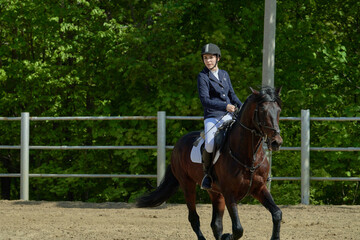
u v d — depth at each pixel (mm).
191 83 15688
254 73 15508
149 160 15438
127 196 17625
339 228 9719
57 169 16766
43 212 11555
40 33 17625
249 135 6555
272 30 12648
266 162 6742
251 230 9508
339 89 17500
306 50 16578
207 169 7215
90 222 10359
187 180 8078
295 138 16766
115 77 17000
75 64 18062
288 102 15820
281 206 12320
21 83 17922
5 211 11641
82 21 17469
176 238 8805
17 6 16984
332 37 18031
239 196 6742
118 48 16562
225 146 6902
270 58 12680
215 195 7582
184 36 16328
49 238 8781
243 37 17203
